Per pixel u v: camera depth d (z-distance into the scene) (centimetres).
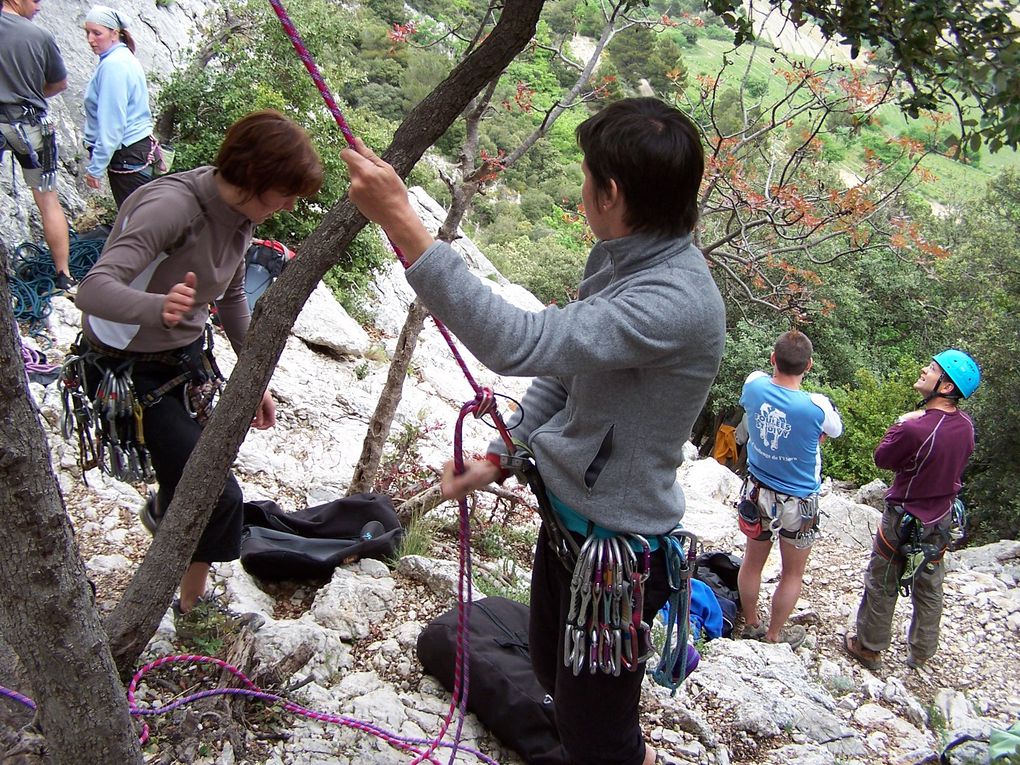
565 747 228
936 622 482
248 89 861
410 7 2009
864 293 1850
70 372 264
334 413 613
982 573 636
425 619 365
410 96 1969
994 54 214
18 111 510
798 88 891
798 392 440
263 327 244
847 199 918
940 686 484
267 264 531
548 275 2352
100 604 324
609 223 188
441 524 487
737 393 1686
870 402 1419
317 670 311
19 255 585
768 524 455
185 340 267
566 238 2881
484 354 170
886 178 1453
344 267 976
